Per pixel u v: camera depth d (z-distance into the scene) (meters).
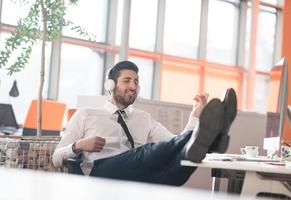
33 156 2.40
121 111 2.63
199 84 9.35
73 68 7.55
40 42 3.30
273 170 1.60
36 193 0.27
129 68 2.64
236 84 9.90
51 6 3.17
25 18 3.18
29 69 6.71
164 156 2.00
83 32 3.38
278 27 9.85
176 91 9.01
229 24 9.83
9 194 0.27
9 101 6.56
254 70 9.77
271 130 2.39
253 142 4.00
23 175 0.33
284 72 2.19
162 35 8.74
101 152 2.46
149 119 2.73
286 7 5.98
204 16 9.40
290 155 2.32
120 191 0.26
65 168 2.40
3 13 6.43
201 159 1.64
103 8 7.95
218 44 9.69
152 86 8.71
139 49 8.46
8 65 3.14
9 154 2.37
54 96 7.27
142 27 8.53
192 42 9.27
